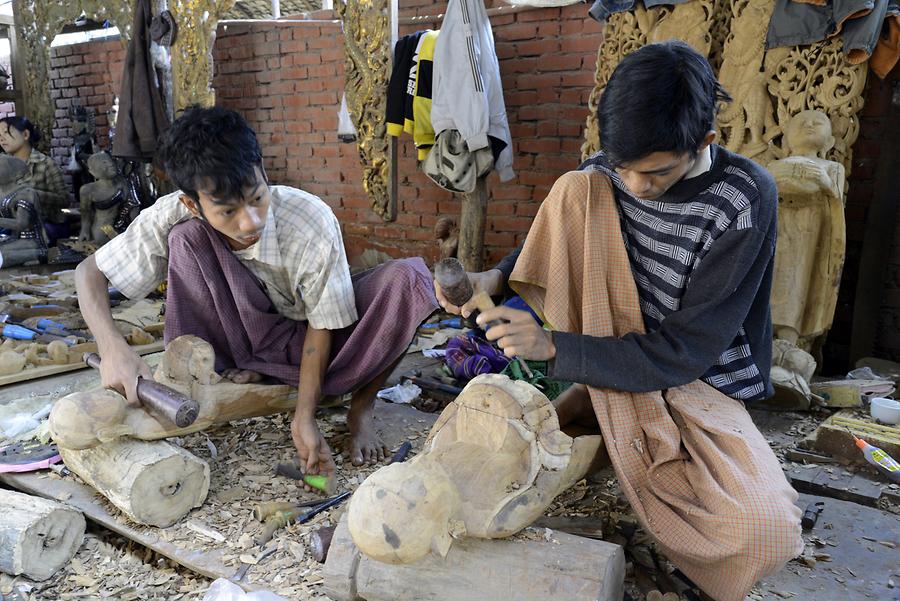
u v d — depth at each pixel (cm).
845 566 194
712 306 173
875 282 351
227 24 628
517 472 165
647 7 361
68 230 667
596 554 159
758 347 192
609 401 185
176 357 223
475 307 178
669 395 189
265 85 620
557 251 200
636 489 182
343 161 583
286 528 204
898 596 181
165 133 187
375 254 577
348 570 167
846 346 369
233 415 234
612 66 377
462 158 408
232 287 234
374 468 242
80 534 203
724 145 354
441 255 461
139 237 231
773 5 333
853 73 316
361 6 463
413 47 432
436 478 152
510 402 169
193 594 187
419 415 291
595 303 193
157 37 589
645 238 190
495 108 409
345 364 246
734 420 183
